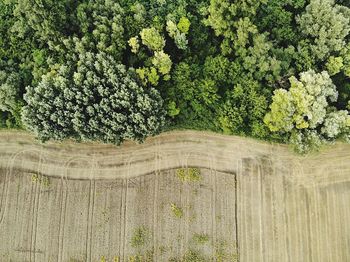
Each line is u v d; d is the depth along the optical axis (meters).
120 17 57.97
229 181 60.34
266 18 60.19
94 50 58.28
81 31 59.25
